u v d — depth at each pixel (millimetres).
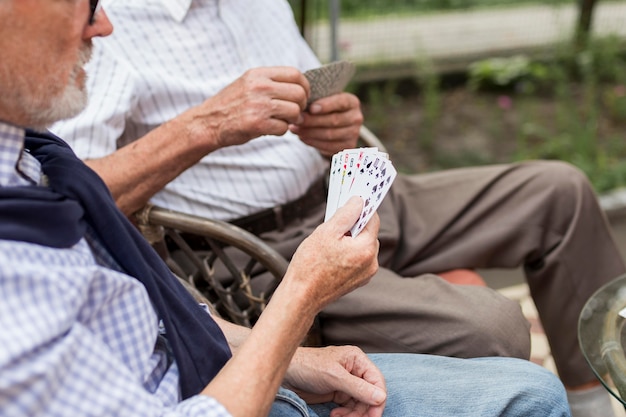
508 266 2213
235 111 1744
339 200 1454
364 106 5062
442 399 1493
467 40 5867
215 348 1331
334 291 1332
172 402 1267
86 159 1779
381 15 6094
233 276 1869
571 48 5465
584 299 2188
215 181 1999
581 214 2168
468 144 4535
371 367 1520
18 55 1076
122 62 1883
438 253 2211
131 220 1899
